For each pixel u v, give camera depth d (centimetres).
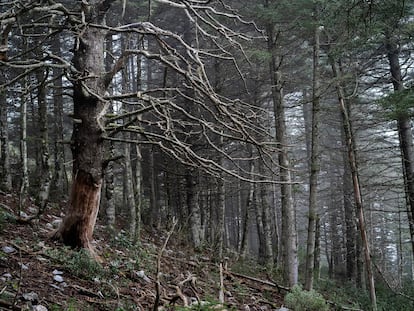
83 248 780
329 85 1183
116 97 721
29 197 1360
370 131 2573
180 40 667
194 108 1480
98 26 634
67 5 1284
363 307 1411
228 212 3750
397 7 743
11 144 2545
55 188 1711
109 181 1416
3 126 1372
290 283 1250
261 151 714
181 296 530
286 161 1317
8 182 1342
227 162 2241
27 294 520
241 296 986
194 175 1672
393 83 1486
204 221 2102
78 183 795
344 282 2175
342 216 2717
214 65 1545
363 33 898
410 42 1294
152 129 1501
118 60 786
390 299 1592
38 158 1909
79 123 791
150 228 1881
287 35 1458
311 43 1433
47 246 767
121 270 816
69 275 676
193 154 684
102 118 779
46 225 1042
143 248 1230
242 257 1762
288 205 1309
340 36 1027
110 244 1109
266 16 1244
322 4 1048
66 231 806
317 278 1805
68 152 2692
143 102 889
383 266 2627
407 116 1243
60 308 526
